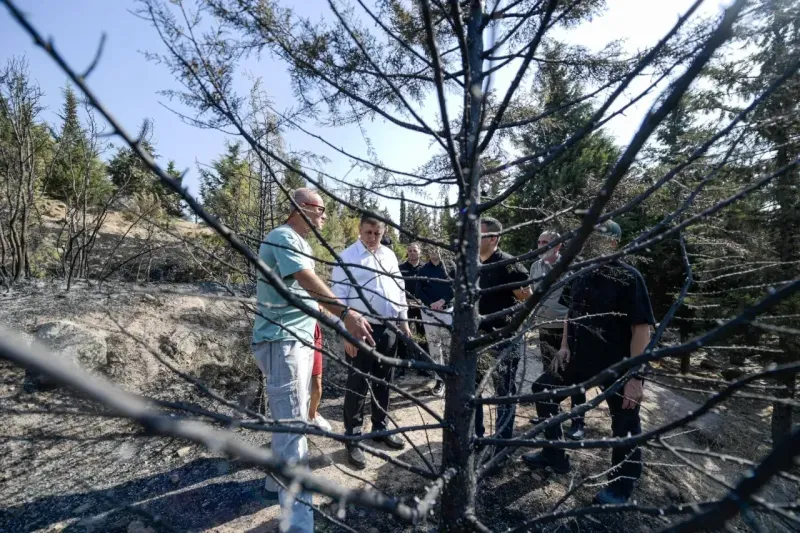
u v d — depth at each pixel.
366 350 0.99
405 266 5.40
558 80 1.84
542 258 2.59
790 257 4.83
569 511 1.03
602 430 3.63
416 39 1.84
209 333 4.21
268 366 2.25
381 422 3.23
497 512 2.59
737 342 5.02
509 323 1.04
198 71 1.14
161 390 3.64
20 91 5.30
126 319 4.11
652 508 0.90
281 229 2.22
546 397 1.08
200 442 0.46
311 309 0.89
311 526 2.14
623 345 2.66
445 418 1.31
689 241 1.93
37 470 2.68
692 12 0.82
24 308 4.24
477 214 1.26
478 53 1.41
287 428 0.96
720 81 4.36
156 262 5.04
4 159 5.67
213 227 0.73
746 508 0.61
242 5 1.20
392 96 1.86
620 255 1.09
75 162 6.29
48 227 7.41
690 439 3.49
